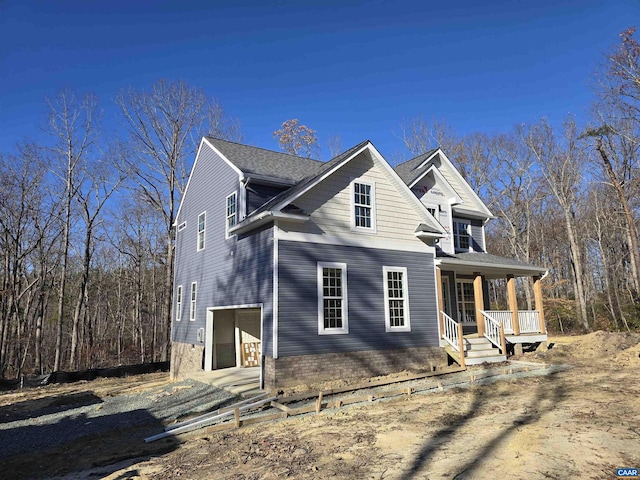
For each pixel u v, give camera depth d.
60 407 13.90
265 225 12.30
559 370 13.10
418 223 14.70
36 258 29.88
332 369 11.85
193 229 18.39
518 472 5.11
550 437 6.38
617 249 32.91
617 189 27.42
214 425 8.77
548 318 31.56
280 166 16.20
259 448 6.83
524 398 9.36
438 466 5.47
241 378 13.36
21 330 29.25
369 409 9.15
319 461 6.00
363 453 6.22
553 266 39.47
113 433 9.51
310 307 11.82
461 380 12.12
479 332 15.86
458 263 15.05
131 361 34.28
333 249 12.59
